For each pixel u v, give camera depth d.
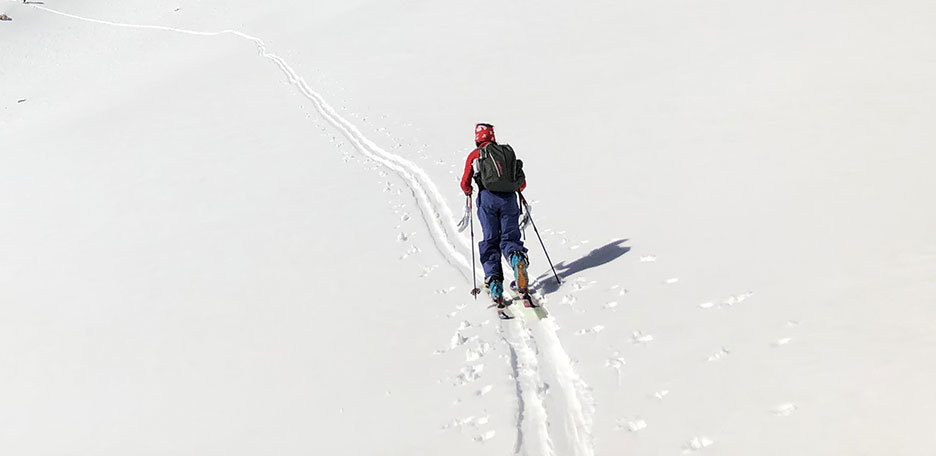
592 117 12.86
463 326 5.84
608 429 3.97
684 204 7.80
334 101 19.66
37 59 56.56
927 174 7.16
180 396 5.55
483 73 18.94
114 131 20.67
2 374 6.64
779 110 10.88
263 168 13.88
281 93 22.39
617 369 4.59
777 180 7.97
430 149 13.20
